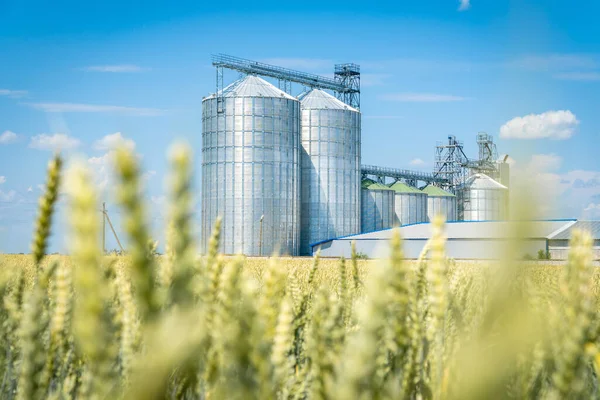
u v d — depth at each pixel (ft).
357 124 426.51
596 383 5.27
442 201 497.46
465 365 3.37
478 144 525.34
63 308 4.77
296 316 7.68
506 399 3.35
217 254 3.85
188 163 2.73
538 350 3.90
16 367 5.62
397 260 3.36
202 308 3.59
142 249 2.57
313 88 440.45
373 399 2.89
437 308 4.45
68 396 5.18
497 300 3.30
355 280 10.31
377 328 2.95
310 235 406.62
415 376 4.79
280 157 372.79
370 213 450.71
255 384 3.32
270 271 4.54
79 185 2.41
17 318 5.78
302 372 5.55
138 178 2.47
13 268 6.08
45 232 4.48
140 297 2.67
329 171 410.52
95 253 2.46
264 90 378.32
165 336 2.76
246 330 3.37
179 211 2.73
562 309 3.91
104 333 2.81
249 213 365.40
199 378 3.63
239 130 368.48
